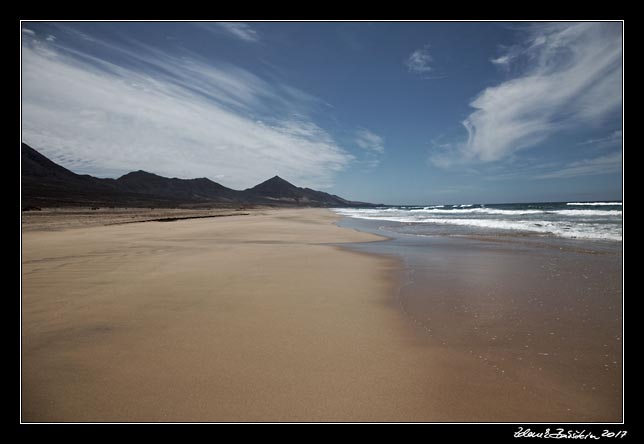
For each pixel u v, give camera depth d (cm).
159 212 4525
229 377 299
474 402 267
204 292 574
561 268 771
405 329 416
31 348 347
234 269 777
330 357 339
